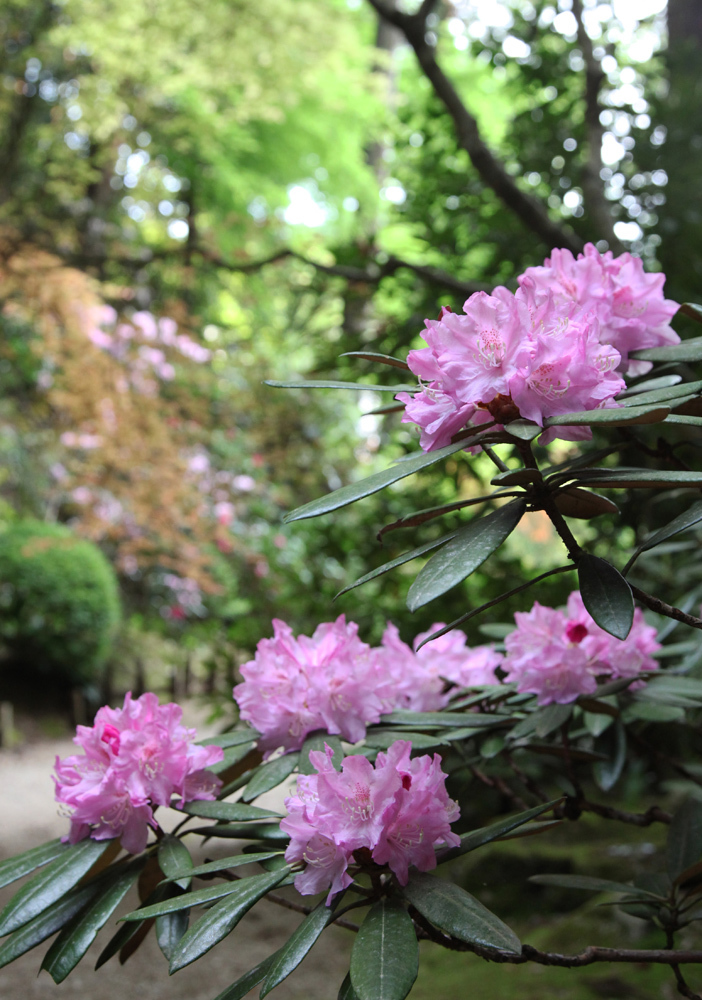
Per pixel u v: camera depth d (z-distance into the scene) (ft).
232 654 15.19
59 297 21.84
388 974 2.76
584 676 4.87
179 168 36.76
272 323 25.17
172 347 22.98
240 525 27.12
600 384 3.11
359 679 4.33
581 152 13.73
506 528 3.09
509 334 3.09
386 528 3.43
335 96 35.47
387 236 26.00
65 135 29.30
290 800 3.36
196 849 14.28
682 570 8.54
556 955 3.79
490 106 34.06
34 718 25.09
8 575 25.80
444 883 3.14
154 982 10.65
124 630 29.53
